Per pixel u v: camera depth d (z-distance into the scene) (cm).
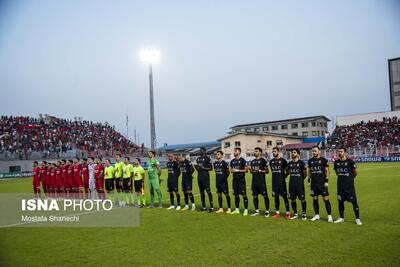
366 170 3353
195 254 791
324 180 1105
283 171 1196
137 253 813
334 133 6281
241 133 6172
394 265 683
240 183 1286
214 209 1461
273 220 1160
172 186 1489
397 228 977
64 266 735
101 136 5962
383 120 6034
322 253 768
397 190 1814
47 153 4706
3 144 4647
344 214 1222
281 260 732
